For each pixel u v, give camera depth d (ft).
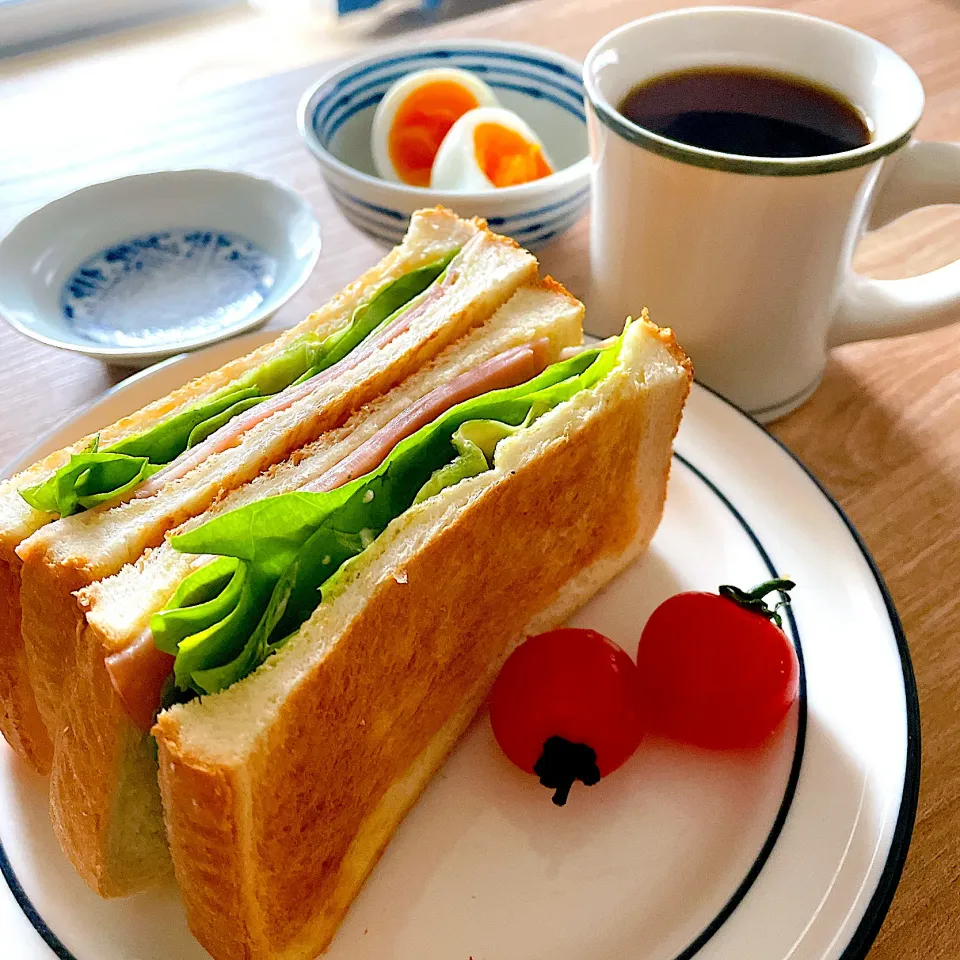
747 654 0.58
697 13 0.78
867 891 0.52
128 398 0.73
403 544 0.56
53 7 1.38
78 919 0.54
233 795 0.48
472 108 0.98
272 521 0.53
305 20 1.55
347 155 0.99
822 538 0.68
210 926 0.53
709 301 0.73
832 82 0.76
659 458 0.69
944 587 0.68
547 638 0.62
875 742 0.58
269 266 0.86
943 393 0.82
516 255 0.71
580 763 0.57
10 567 0.57
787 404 0.80
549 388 0.64
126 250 0.86
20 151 1.04
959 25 1.23
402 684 0.57
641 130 0.68
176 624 0.50
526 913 0.56
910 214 0.98
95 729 0.52
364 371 0.65
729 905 0.54
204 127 1.08
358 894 0.57
